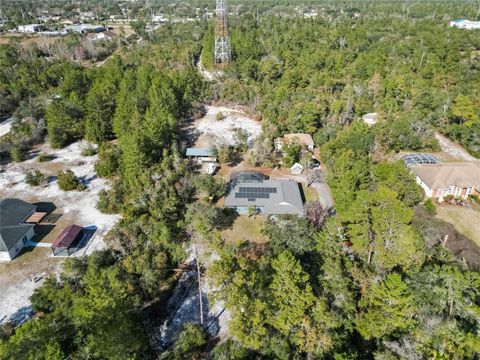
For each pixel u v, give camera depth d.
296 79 89.31
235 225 45.00
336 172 49.81
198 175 53.97
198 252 40.41
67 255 40.00
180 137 69.62
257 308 26.67
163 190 46.09
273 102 77.12
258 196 47.81
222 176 56.62
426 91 75.25
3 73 92.25
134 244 38.03
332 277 31.20
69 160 61.69
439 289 28.94
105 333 25.72
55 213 47.28
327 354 26.78
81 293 31.61
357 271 32.06
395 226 32.81
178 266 38.69
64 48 123.94
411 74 90.31
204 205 44.09
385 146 58.09
